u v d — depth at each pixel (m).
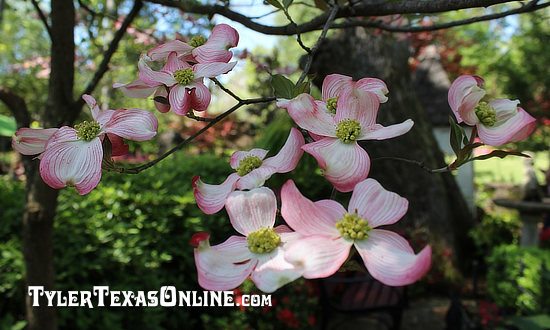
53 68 0.67
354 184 0.23
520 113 0.24
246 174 0.25
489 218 2.68
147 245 1.28
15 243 1.09
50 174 0.24
